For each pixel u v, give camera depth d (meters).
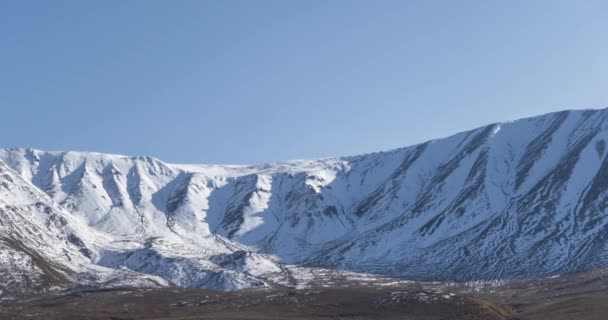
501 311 150.38
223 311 154.00
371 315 144.12
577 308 142.25
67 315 145.88
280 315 146.50
